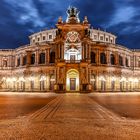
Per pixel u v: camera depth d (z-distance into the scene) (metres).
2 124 15.05
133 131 13.06
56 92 73.88
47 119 17.19
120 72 91.56
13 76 100.56
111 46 88.75
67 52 80.31
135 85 100.44
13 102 33.09
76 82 77.94
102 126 14.52
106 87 85.62
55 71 79.25
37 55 88.44
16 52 100.81
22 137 11.48
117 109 24.30
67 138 11.31
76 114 20.03
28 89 89.31
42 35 100.44
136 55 102.38
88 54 78.31
